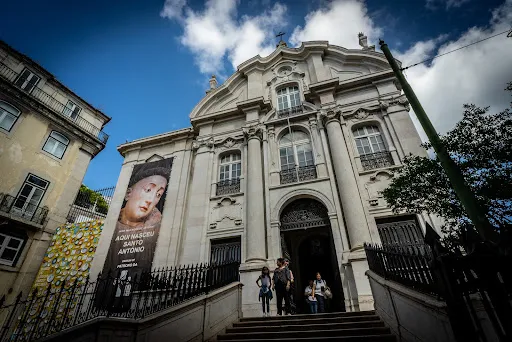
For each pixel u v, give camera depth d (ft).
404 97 39.06
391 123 37.91
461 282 9.24
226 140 45.80
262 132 43.34
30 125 51.78
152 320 14.64
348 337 16.37
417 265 12.68
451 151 18.79
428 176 20.51
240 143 44.80
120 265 38.81
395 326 15.70
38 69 55.47
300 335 18.33
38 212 49.03
